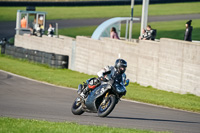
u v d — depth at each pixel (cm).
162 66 6894
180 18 18838
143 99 5328
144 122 3475
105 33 9794
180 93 6425
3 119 3042
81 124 3127
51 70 9300
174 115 4162
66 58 9875
